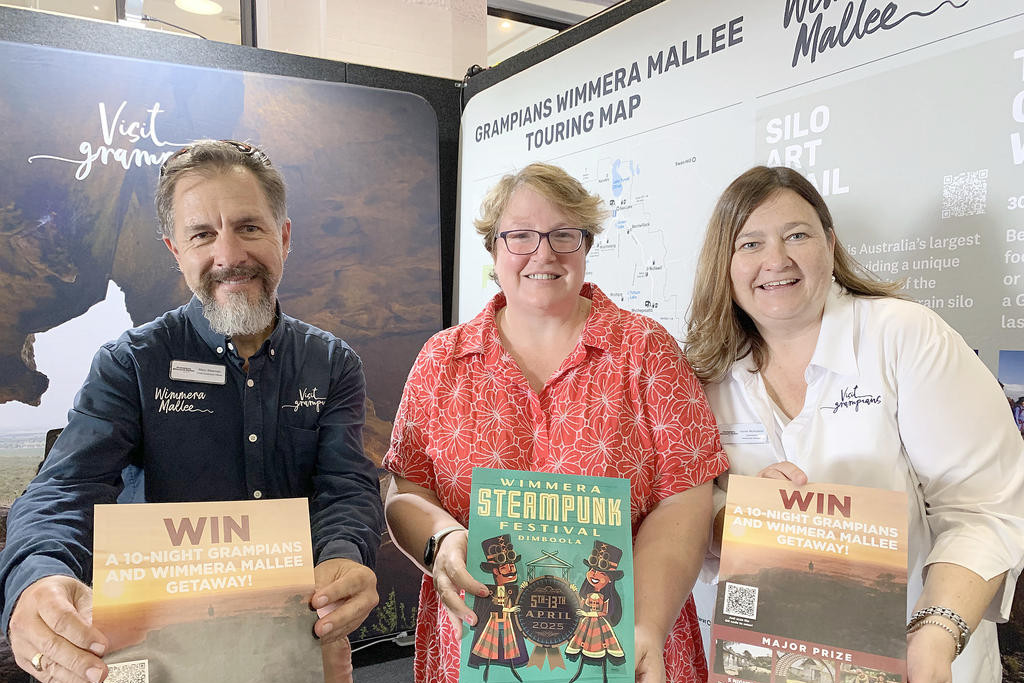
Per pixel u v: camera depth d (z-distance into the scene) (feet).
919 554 4.51
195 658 3.44
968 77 5.07
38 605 3.67
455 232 10.98
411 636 9.80
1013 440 4.28
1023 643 4.85
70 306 8.16
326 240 9.56
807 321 4.75
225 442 5.30
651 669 3.78
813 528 3.63
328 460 5.57
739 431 4.89
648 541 4.33
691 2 7.16
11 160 7.92
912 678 3.51
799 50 6.18
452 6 12.38
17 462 7.88
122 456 5.03
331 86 9.72
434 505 4.67
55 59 8.14
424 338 10.12
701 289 5.05
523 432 4.63
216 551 3.55
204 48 9.11
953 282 5.18
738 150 6.72
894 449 4.42
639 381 4.59
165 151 8.68
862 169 5.73
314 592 3.73
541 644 3.74
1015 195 4.83
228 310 5.16
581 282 4.73
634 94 7.85
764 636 3.59
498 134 10.00
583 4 13.12
